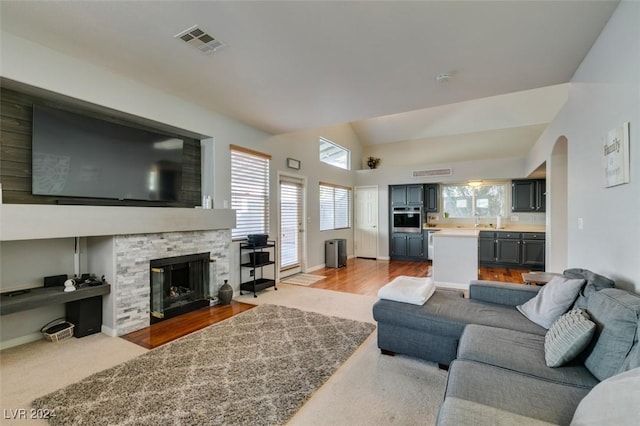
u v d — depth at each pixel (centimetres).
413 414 184
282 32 230
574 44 243
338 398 200
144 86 326
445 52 258
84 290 286
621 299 153
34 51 250
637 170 178
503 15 209
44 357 254
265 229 503
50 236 250
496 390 138
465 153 773
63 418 178
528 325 216
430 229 745
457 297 283
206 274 393
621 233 199
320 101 369
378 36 235
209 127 399
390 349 256
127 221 303
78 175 287
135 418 178
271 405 191
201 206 417
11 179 259
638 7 175
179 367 238
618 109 200
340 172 761
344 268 665
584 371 154
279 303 405
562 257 418
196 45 250
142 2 198
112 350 268
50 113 269
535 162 534
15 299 251
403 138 841
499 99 672
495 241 674
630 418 88
